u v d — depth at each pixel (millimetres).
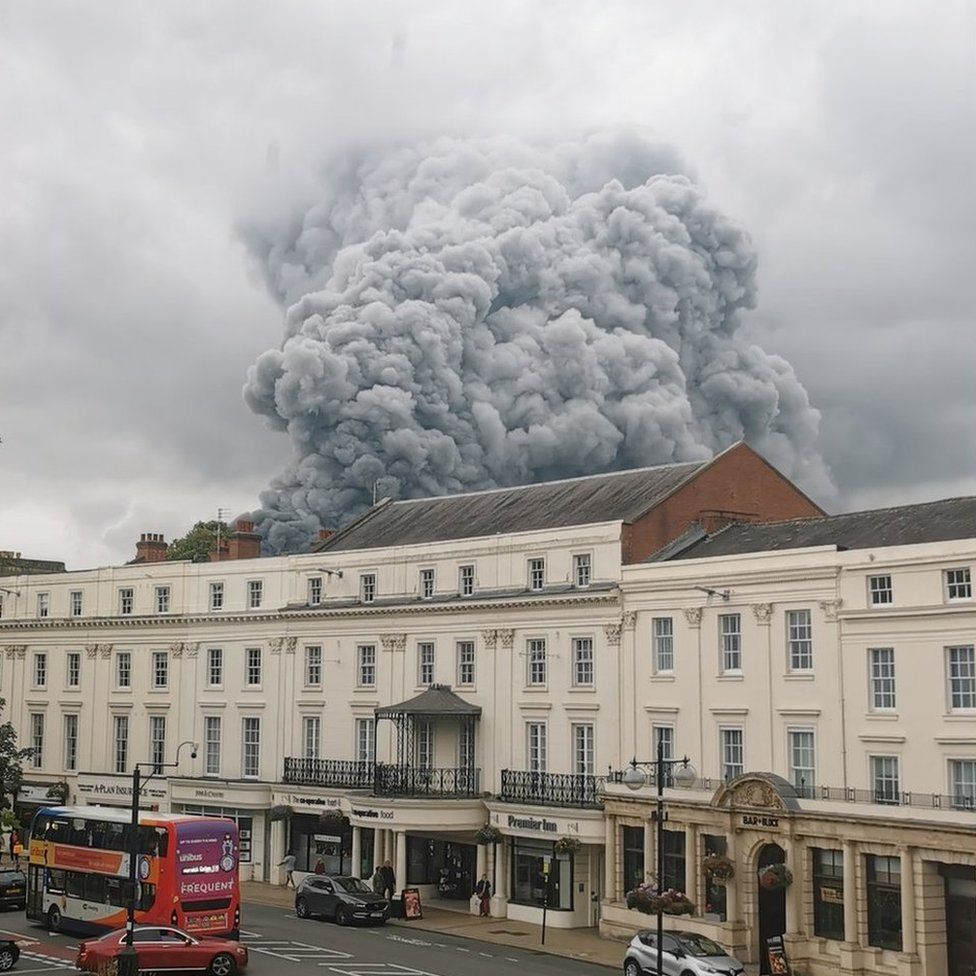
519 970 38594
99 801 67000
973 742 39031
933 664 40375
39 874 46000
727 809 42469
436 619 56594
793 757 44125
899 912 38188
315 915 49156
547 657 52438
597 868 48875
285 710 61844
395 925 48281
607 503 55438
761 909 42000
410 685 57312
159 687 66750
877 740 41562
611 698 49969
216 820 41188
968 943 37000
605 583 50594
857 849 39125
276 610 62500
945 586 40500
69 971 36812
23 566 92125
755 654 45312
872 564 42156
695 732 46875
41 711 71375
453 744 55531
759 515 55062
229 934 40625
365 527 66062
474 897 51188
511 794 51969
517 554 54125
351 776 58156
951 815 36594
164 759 65812
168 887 39812
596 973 39031
